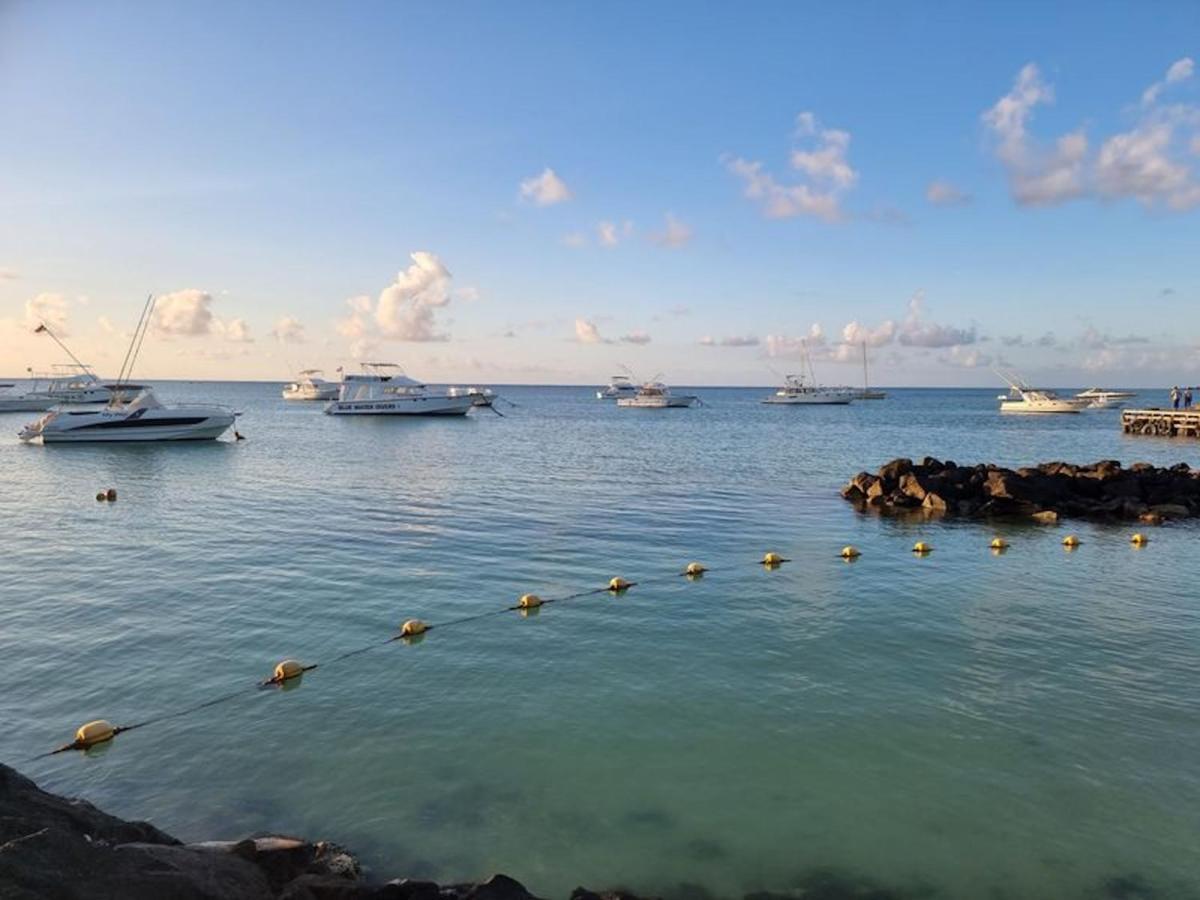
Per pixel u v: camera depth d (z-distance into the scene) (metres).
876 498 29.25
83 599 15.04
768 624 14.18
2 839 5.53
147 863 5.51
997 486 28.11
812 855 7.47
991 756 9.30
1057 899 6.88
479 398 103.81
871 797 8.45
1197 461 48.59
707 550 20.52
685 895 6.89
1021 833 7.82
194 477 35.25
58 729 9.77
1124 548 21.55
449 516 25.02
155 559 18.45
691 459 46.31
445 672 11.81
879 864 7.35
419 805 8.23
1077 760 9.23
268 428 73.75
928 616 14.70
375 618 14.27
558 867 7.25
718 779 8.80
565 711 10.48
